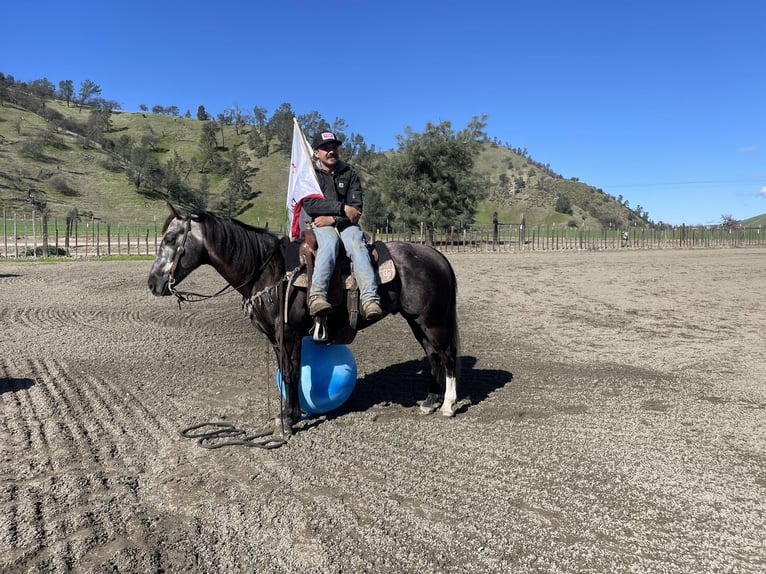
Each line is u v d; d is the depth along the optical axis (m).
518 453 4.41
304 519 3.35
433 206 37.12
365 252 4.63
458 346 5.38
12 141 84.75
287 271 4.64
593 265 22.89
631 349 8.34
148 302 11.88
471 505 3.54
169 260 4.61
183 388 6.08
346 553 3.00
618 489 3.79
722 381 6.56
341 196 4.74
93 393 5.81
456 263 23.89
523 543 3.12
